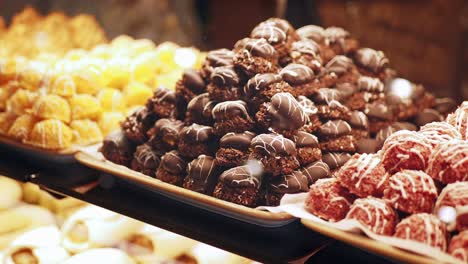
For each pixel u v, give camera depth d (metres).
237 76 0.82
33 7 1.73
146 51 1.13
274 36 0.85
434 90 1.57
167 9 1.64
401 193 0.68
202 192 0.79
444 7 1.62
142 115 0.89
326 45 0.93
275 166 0.76
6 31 1.49
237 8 1.81
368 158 0.72
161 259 0.83
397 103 0.89
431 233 0.65
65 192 0.84
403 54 1.65
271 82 0.80
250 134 0.79
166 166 0.82
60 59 1.14
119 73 1.03
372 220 0.67
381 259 0.69
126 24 1.60
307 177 0.78
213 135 0.82
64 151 0.91
